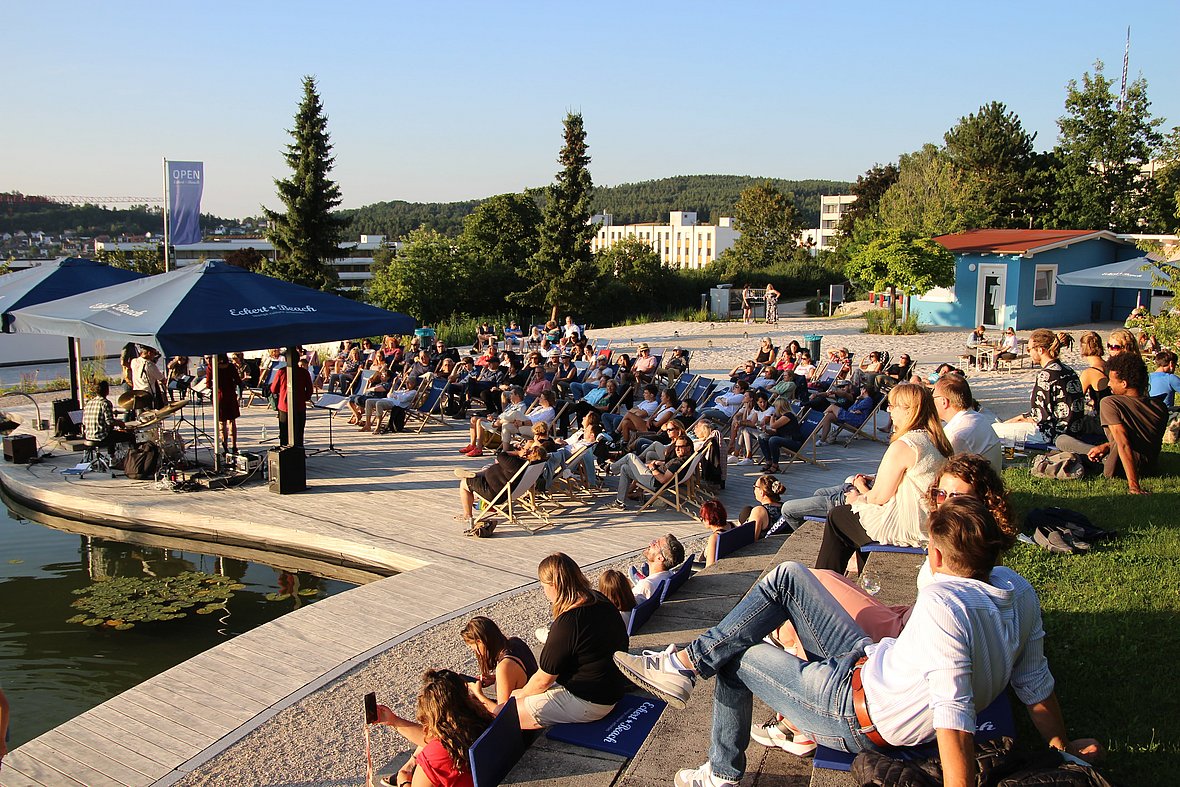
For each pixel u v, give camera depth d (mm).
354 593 8234
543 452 10156
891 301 30406
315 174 45406
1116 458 8172
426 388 16547
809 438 13453
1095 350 8867
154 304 11023
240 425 16547
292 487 11812
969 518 2980
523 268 54125
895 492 5449
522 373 18047
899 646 3053
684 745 4359
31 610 8547
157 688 6352
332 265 48438
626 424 13586
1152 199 44219
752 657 3451
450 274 49094
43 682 7020
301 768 5332
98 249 54938
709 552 8250
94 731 5746
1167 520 6801
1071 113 45469
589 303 49594
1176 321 14539
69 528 11477
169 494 11688
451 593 8227
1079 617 5043
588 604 5023
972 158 50531
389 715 5117
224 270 11734
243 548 10531
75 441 14703
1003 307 29469
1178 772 3533
